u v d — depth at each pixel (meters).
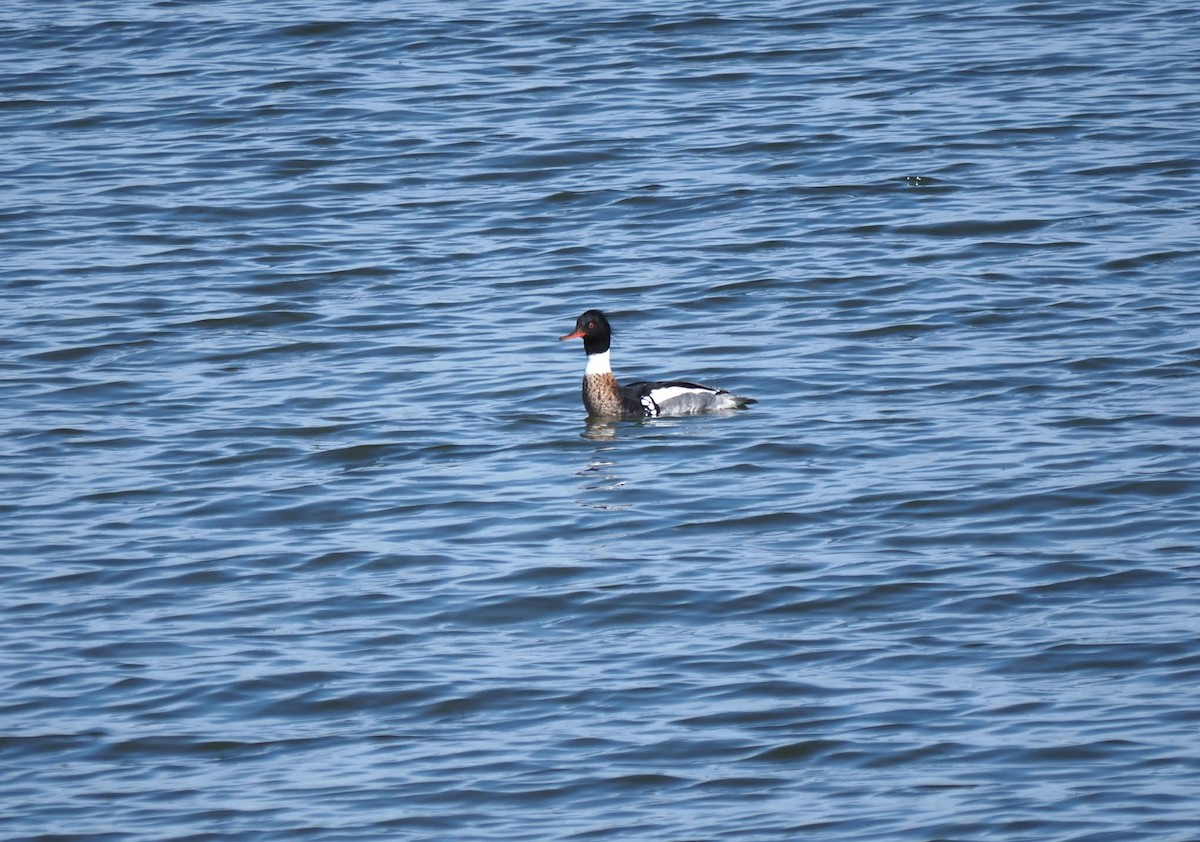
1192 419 36.53
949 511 32.78
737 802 23.47
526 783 24.20
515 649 28.25
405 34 71.00
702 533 32.38
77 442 38.12
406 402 40.03
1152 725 24.80
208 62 68.50
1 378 42.03
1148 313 42.91
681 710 26.00
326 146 59.66
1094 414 37.12
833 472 34.94
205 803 24.05
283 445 37.66
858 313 44.31
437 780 24.38
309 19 72.94
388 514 33.88
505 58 68.00
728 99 62.56
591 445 37.12
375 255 50.34
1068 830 22.28
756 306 45.19
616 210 53.16
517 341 43.62
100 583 31.20
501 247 50.66
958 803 23.09
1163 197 51.22
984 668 26.83
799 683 26.64
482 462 36.38
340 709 26.52
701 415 38.72
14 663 28.22
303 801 23.95
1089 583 29.53
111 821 23.67
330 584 30.88
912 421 37.41
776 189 53.91
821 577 30.27
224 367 42.59
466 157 58.16
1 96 65.31
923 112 60.03
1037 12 70.75
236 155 59.06
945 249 48.41
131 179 56.97
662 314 45.00
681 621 28.97
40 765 25.17
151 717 26.44
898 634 28.11
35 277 49.03
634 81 65.00
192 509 34.41
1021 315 43.38
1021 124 58.25
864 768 24.20
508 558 31.62
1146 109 58.84
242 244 51.53
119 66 68.38
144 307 46.78
